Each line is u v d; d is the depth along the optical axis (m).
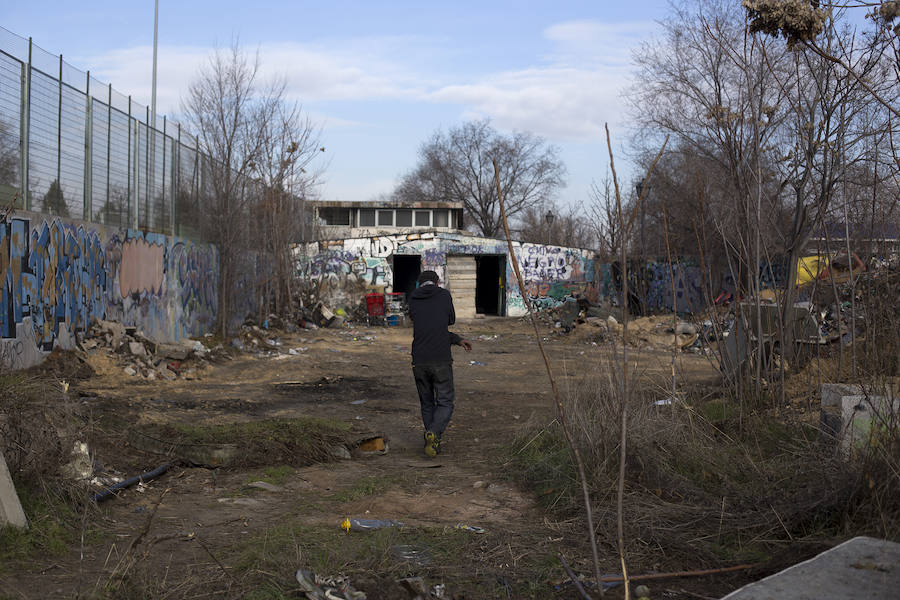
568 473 5.65
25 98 10.59
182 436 6.91
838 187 7.60
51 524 4.36
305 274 28.61
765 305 7.91
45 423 5.05
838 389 5.74
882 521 3.82
